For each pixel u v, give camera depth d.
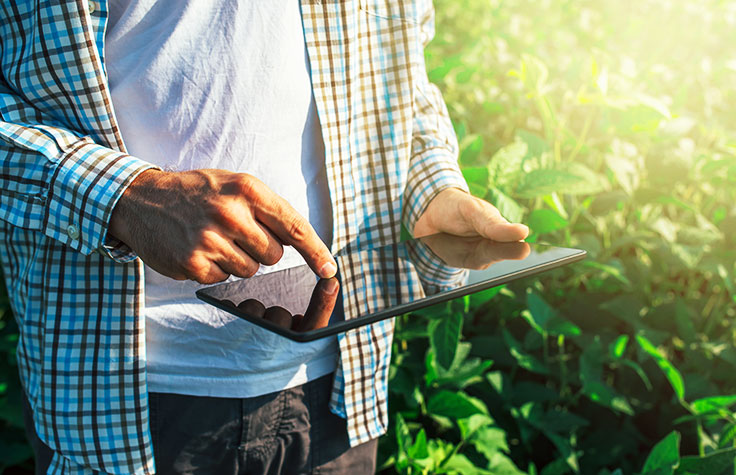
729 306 2.08
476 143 1.90
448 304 1.55
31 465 2.14
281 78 1.09
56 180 0.93
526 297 1.93
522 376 2.08
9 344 2.00
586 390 1.78
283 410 1.22
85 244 0.94
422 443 1.53
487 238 1.17
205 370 1.13
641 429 2.06
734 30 2.91
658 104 1.76
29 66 0.98
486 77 2.72
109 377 1.06
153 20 1.02
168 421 1.14
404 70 1.25
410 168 1.31
